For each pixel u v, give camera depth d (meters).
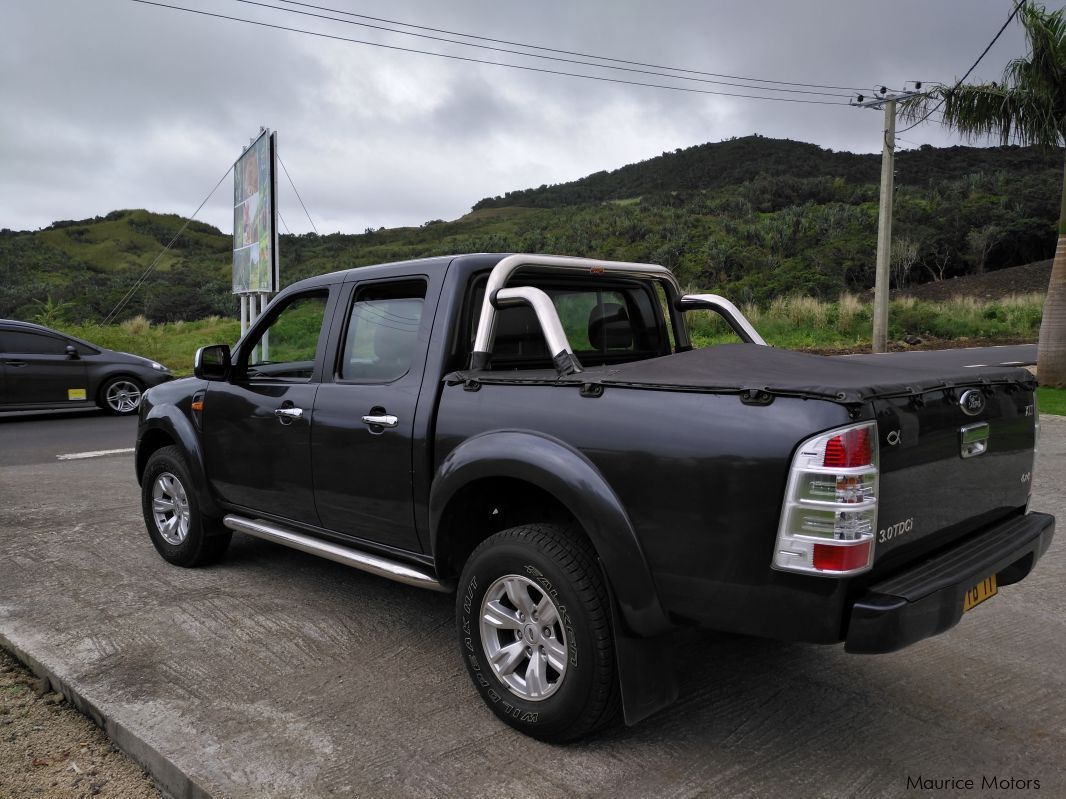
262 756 2.76
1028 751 2.80
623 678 2.63
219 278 91.88
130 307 56.75
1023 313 30.31
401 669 3.47
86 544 5.44
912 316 28.48
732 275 59.03
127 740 2.91
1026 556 2.97
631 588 2.58
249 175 17.14
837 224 66.81
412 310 3.53
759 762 2.73
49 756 2.89
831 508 2.20
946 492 2.63
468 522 3.25
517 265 3.36
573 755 2.78
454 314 3.36
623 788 2.58
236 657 3.59
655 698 2.70
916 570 2.50
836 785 2.59
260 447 4.14
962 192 77.25
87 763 2.85
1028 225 56.59
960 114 13.45
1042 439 8.88
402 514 3.42
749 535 2.35
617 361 4.09
